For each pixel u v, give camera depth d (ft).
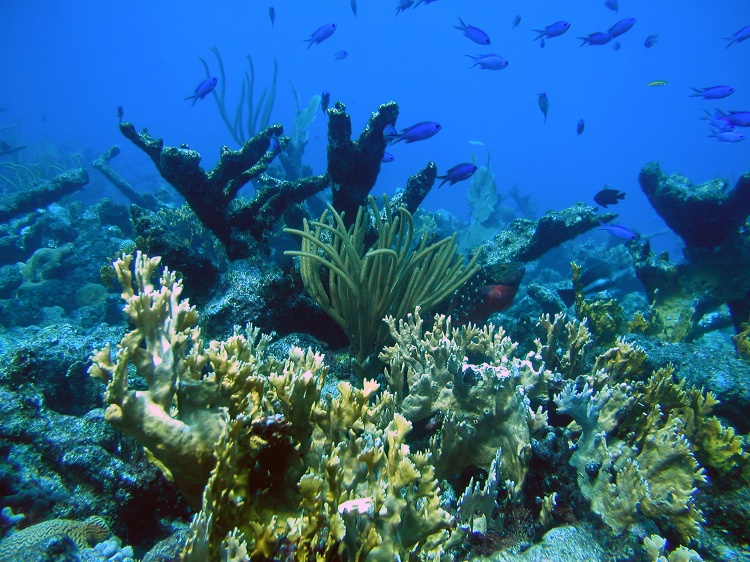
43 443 8.68
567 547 7.11
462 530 6.41
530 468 8.40
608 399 8.68
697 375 13.12
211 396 6.02
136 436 5.52
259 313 13.79
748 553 8.46
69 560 6.32
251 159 15.40
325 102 25.88
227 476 5.32
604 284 20.29
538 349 11.34
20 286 25.82
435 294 12.87
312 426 6.49
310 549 5.51
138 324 5.72
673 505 7.37
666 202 19.76
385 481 6.35
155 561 6.38
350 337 12.41
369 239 16.06
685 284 19.76
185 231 27.58
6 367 10.12
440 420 9.59
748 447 10.86
